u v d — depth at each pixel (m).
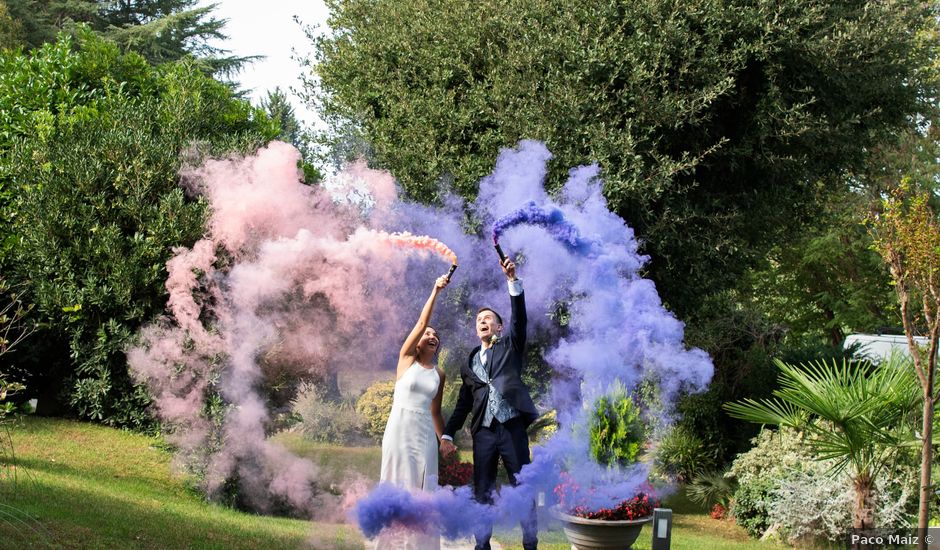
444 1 12.63
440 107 11.70
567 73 11.16
